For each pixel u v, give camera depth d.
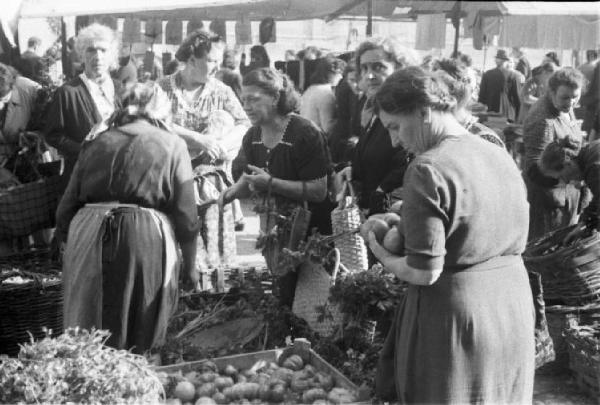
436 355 2.59
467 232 2.50
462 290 2.55
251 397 3.29
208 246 4.93
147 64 8.40
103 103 5.15
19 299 4.29
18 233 4.81
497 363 2.59
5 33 5.92
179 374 3.39
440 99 2.55
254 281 4.52
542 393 4.23
